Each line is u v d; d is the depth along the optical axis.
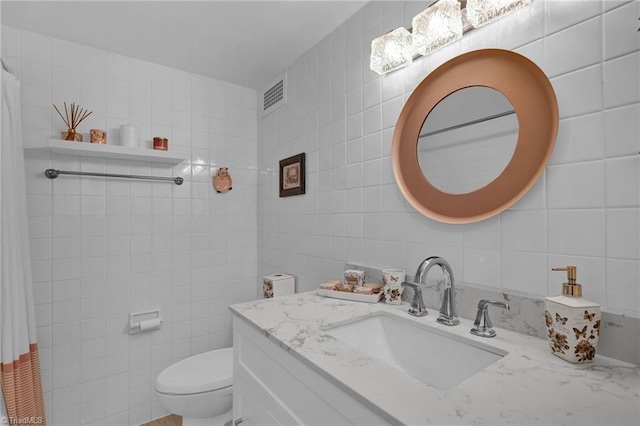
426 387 0.60
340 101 1.55
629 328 0.68
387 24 1.31
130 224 1.90
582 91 0.78
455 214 1.04
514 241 0.91
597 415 0.51
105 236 1.82
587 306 0.68
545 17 0.86
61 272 1.69
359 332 1.03
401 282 1.15
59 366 1.67
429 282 1.12
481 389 0.59
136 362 1.89
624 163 0.72
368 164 1.39
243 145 2.33
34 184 1.64
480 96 1.00
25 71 1.63
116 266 1.85
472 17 0.94
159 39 1.72
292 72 1.96
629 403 0.54
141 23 1.58
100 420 1.77
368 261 1.38
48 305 1.65
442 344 0.91
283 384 0.83
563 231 0.81
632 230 0.70
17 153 1.37
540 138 0.85
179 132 2.07
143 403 1.91
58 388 1.67
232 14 1.51
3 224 1.26
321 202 1.67
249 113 2.36
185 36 1.69
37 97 1.65
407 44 1.14
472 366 0.82
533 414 0.51
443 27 0.99
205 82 2.18
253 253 2.35
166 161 1.97
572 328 0.68
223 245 2.22
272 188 2.16
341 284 1.30
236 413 1.08
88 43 1.76
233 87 2.29
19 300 1.34
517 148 0.90
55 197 1.69
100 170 1.81
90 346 1.76
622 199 0.72
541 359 0.71
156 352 1.96
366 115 1.40
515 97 0.91
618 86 0.73
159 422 1.91
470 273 1.01
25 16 1.52
